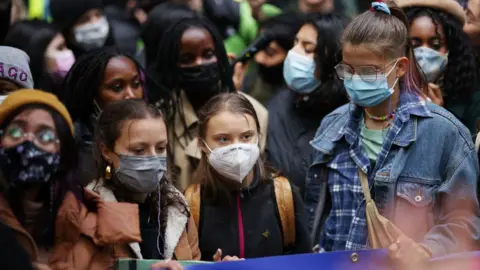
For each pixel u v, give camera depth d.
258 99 11.40
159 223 7.47
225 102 8.05
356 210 7.99
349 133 8.15
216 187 8.03
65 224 6.91
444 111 7.93
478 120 9.27
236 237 7.98
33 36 10.37
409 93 7.99
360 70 7.82
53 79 10.41
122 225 7.04
